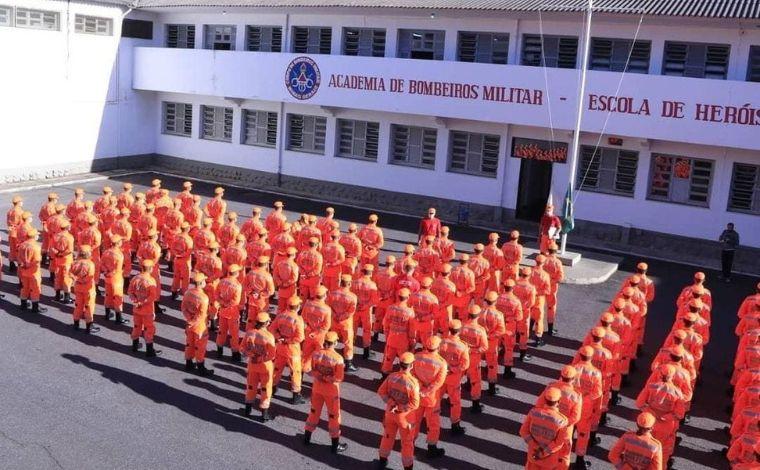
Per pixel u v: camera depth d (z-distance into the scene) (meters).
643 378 14.74
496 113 25.56
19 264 16.00
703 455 11.97
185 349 14.10
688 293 14.90
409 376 10.34
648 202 25.12
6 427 11.28
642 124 23.44
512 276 17.22
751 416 10.37
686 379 10.76
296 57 29.34
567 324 17.48
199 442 11.27
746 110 22.03
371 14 28.61
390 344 13.38
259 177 32.56
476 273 16.31
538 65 26.42
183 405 12.43
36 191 28.42
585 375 10.88
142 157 34.59
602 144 25.52
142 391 12.83
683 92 22.75
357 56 28.22
